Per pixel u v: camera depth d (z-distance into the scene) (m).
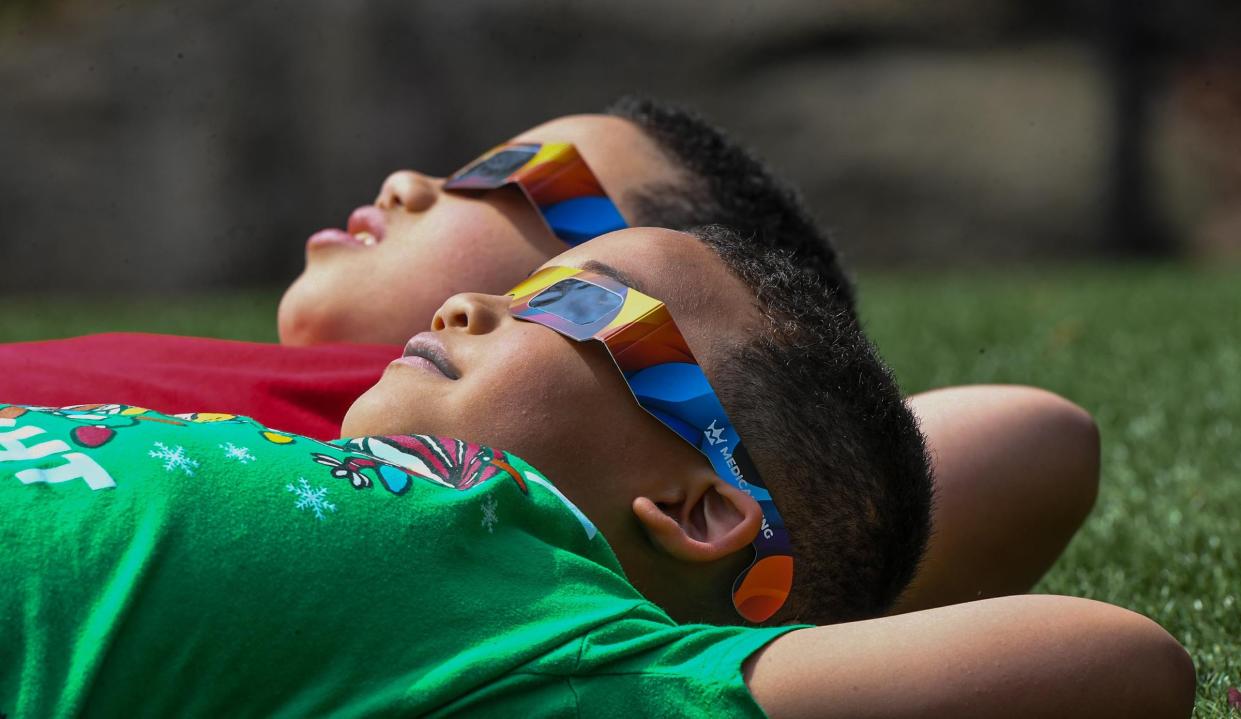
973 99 42.62
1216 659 6.04
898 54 43.97
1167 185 42.66
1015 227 40.75
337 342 7.59
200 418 4.78
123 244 35.34
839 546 5.26
